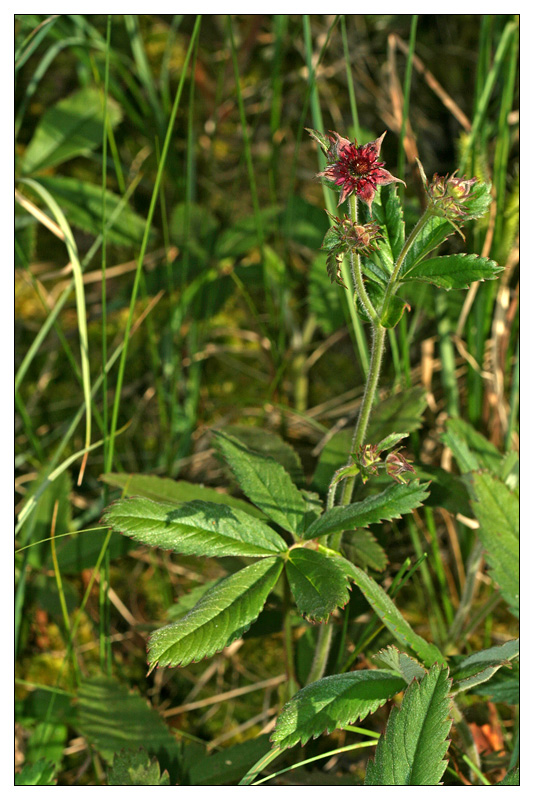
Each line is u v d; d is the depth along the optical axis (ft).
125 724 1.68
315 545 1.54
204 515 1.51
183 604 1.68
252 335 2.35
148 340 2.28
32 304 2.29
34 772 1.65
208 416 2.25
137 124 2.26
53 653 1.96
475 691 1.62
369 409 1.50
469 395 2.02
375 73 2.55
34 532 1.90
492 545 1.66
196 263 2.19
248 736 1.91
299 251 2.41
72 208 2.16
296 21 2.53
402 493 1.49
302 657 1.74
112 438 1.79
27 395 2.19
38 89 2.44
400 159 1.86
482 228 1.97
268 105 2.54
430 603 1.88
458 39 2.56
